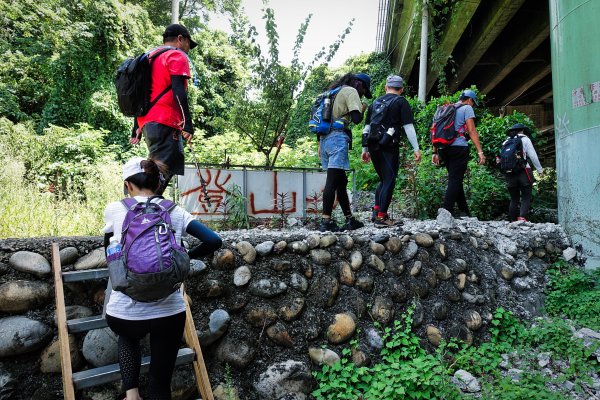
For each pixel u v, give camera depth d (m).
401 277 3.81
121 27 12.09
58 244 2.72
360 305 3.50
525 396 2.81
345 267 3.58
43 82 12.27
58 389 2.51
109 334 2.64
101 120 11.84
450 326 3.75
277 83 6.02
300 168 4.94
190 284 3.03
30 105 12.28
